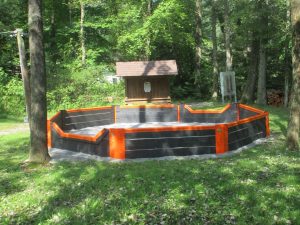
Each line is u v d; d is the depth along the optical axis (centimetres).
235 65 3853
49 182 885
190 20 3775
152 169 961
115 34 3656
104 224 634
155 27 3189
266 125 1466
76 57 3666
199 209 678
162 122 2209
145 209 690
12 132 1892
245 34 2759
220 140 1168
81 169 997
